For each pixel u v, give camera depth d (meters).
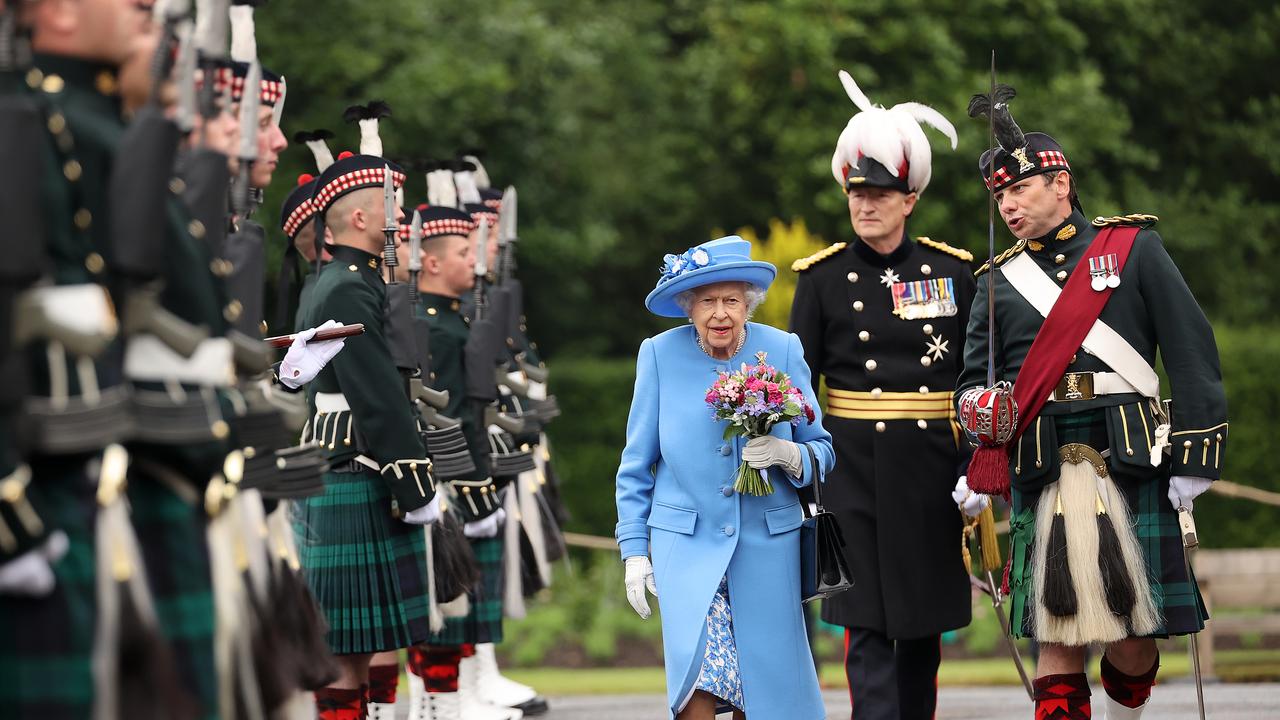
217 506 11.73
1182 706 27.89
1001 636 41.34
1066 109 71.19
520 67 72.25
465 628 26.59
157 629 10.75
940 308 22.30
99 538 10.64
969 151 69.81
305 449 14.98
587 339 83.12
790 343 19.17
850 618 21.53
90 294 10.55
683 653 17.83
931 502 21.84
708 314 18.53
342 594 19.78
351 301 19.77
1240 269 80.00
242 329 13.17
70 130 10.98
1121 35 78.44
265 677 12.39
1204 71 81.00
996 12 73.38
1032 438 19.03
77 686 10.32
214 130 13.80
